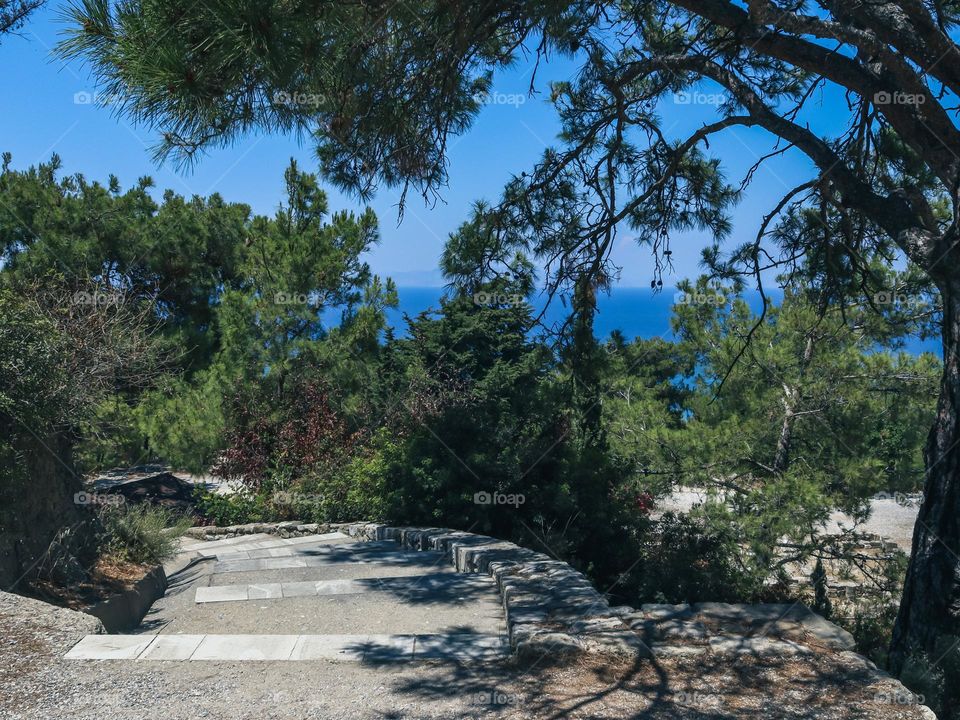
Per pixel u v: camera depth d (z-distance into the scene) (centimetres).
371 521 1378
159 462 2028
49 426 810
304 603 830
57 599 751
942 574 725
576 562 1144
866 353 1386
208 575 995
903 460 1308
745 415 1429
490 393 1287
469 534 1138
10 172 2552
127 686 522
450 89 806
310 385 1714
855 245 955
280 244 1870
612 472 1250
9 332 773
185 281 2459
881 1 662
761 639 612
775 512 1129
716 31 997
